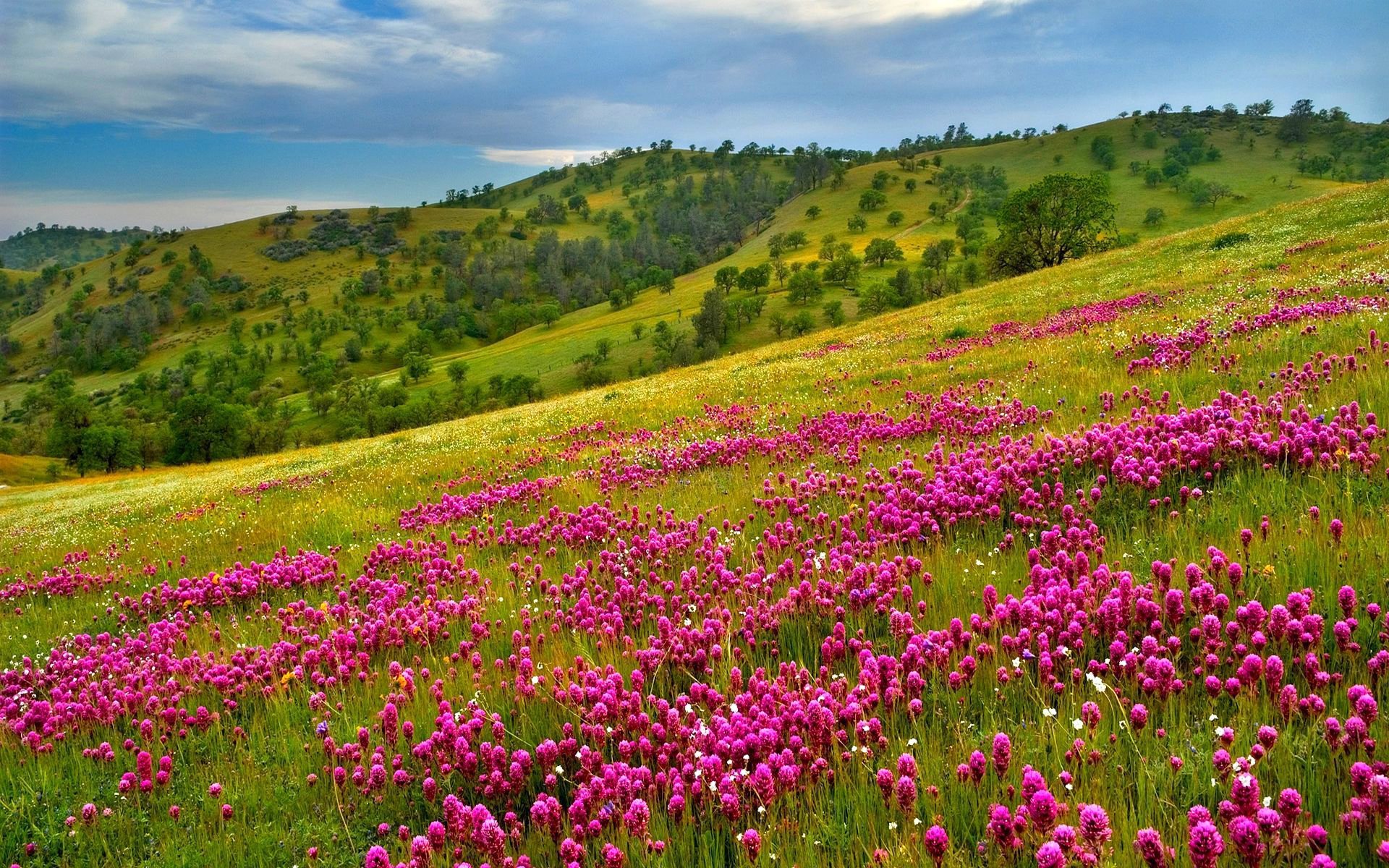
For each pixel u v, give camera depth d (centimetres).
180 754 571
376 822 455
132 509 2873
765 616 606
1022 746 393
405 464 2338
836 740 408
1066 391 1258
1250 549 538
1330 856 286
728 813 369
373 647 730
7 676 802
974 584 608
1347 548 499
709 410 2081
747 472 1223
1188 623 478
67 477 12119
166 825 476
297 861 426
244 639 850
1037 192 7469
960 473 827
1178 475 718
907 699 455
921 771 388
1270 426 754
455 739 478
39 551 2122
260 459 5916
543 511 1256
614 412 2523
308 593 1029
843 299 18500
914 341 2867
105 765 573
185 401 11775
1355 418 706
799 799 391
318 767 523
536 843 403
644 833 366
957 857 325
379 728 545
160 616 1082
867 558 696
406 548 1096
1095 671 436
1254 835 274
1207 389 1032
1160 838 308
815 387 2136
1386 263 2023
